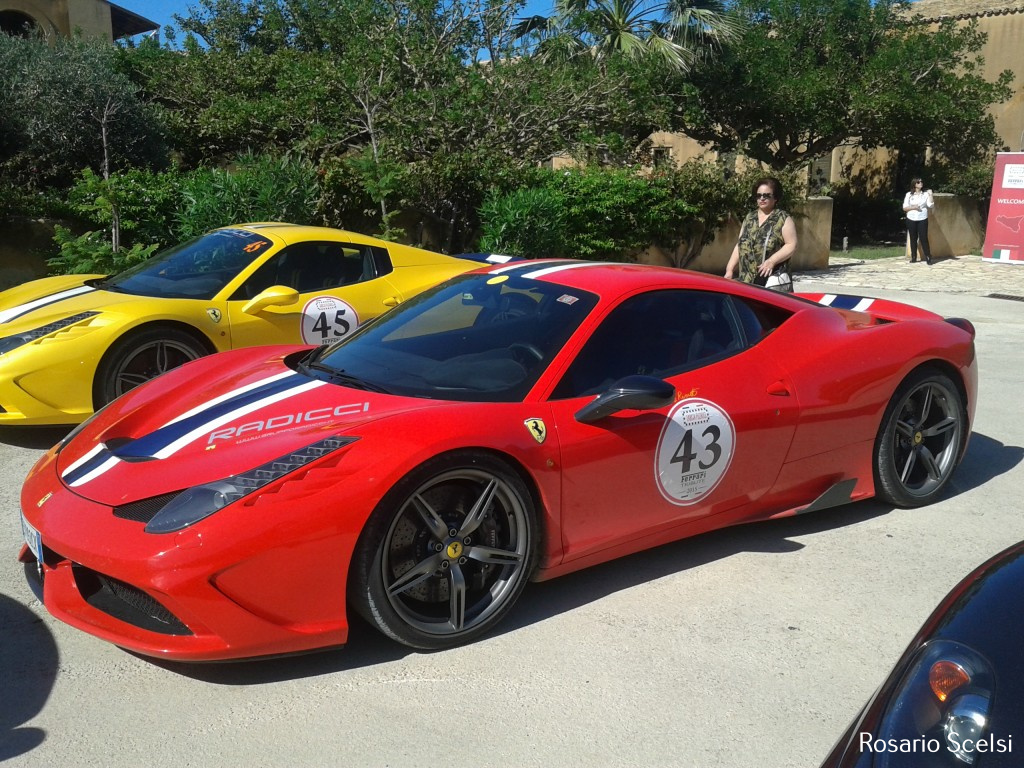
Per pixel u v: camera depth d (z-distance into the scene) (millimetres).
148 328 5477
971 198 20016
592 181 12867
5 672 2971
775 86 19359
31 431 5680
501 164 12664
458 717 2748
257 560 2707
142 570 2656
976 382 4691
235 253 6254
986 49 22766
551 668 3031
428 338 3756
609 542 3508
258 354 4090
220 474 2857
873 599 3562
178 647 2730
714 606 3486
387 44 13375
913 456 4484
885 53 19375
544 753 2582
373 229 11641
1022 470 5188
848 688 2943
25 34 19578
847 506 4602
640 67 15203
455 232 12656
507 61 14133
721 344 3885
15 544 3955
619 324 3645
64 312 5512
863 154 24641
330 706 2799
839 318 4391
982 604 1831
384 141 12867
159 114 13766
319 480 2812
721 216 14516
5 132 11883
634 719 2752
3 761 2520
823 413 4004
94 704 2797
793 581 3711
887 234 23016
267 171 10055
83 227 9938
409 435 2959
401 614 3000
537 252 11547
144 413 3453
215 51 16922
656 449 3490
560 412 3316
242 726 2691
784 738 2672
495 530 3229
